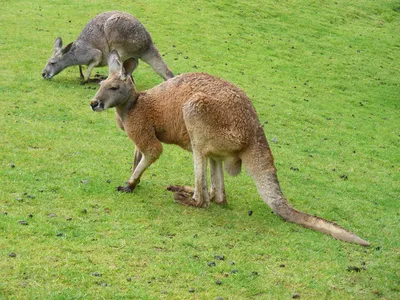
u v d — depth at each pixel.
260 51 21.67
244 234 8.34
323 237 8.57
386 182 12.38
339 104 18.08
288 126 15.19
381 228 9.69
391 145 15.20
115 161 10.70
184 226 8.33
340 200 10.73
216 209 9.16
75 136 11.78
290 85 18.94
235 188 10.36
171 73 15.45
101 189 9.21
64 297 6.15
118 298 6.30
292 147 13.73
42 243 7.24
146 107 9.06
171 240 7.83
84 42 15.44
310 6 28.88
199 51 20.17
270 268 7.44
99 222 8.09
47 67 15.23
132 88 9.07
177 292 6.57
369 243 8.55
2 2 22.39
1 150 10.36
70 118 12.86
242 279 7.05
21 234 7.39
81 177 9.63
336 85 19.95
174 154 11.66
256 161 8.77
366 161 13.67
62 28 20.11
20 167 9.69
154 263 7.13
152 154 9.12
